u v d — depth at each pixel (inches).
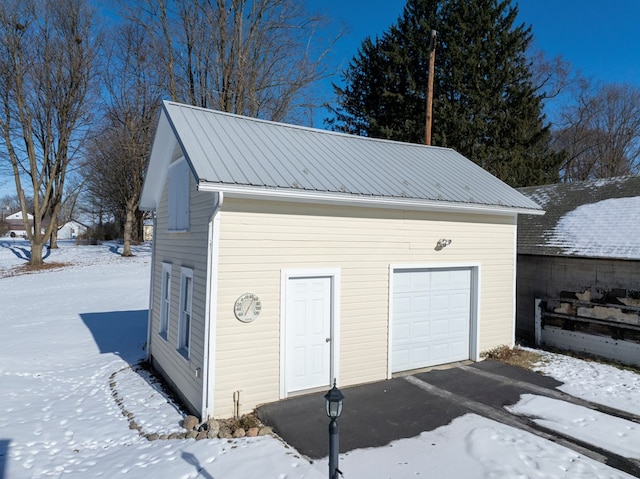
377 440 222.1
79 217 2864.2
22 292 821.2
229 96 878.4
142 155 1210.0
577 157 1315.2
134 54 1128.2
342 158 356.8
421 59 904.9
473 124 854.5
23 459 217.9
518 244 452.8
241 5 875.4
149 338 407.8
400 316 335.6
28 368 382.6
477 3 890.1
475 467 193.5
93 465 208.7
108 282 943.7
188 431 243.0
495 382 314.5
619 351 366.3
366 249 310.0
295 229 280.1
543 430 235.6
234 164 270.4
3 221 2824.8
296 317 284.4
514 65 916.0
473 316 373.1
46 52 1074.7
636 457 206.1
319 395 283.0
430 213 342.3
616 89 1263.5
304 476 186.2
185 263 305.9
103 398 312.7
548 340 420.5
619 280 369.7
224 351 253.4
